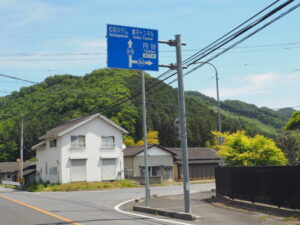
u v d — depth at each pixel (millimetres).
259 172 13266
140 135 64375
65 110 53094
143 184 38875
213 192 23766
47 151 40531
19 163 42938
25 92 52312
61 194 27609
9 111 48844
